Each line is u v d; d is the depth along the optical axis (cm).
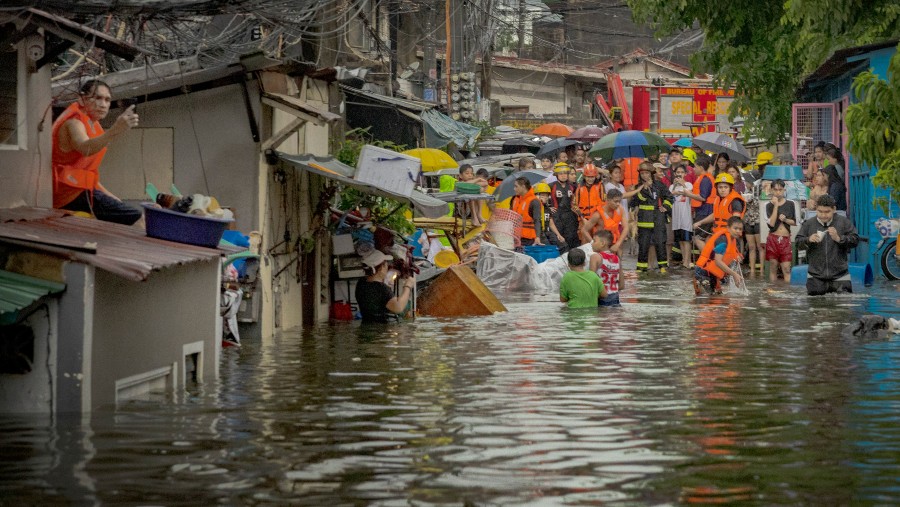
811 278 2630
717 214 3438
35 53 1453
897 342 1780
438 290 2336
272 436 1093
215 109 1998
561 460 988
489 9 4941
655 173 3575
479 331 2003
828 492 884
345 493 884
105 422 1157
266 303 1981
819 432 1100
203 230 1484
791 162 3981
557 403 1264
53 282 1184
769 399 1280
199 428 1130
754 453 1012
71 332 1189
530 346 1777
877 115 2273
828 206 2617
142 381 1337
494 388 1371
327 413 1212
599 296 2425
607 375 1468
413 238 2858
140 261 1230
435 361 1620
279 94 2030
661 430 1115
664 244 3544
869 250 3209
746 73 4219
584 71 8638
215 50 2091
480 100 6038
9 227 1290
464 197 3073
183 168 2006
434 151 3384
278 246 2070
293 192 2172
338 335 1989
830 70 3656
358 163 2108
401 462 984
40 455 1009
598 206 3309
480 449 1033
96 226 1440
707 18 4241
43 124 1476
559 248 3497
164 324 1390
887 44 3177
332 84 2519
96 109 1572
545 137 5881
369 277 2236
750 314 2225
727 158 3931
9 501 859
